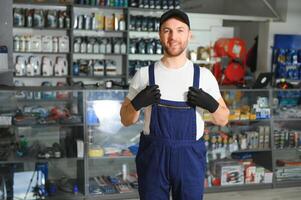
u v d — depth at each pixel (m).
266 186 4.17
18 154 3.58
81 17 5.78
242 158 4.36
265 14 6.48
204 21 6.20
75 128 3.74
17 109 3.58
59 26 5.71
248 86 4.33
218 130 4.27
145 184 2.00
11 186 3.53
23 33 5.73
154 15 6.21
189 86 1.93
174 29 1.86
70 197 3.60
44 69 5.73
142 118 3.75
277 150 4.31
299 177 4.33
